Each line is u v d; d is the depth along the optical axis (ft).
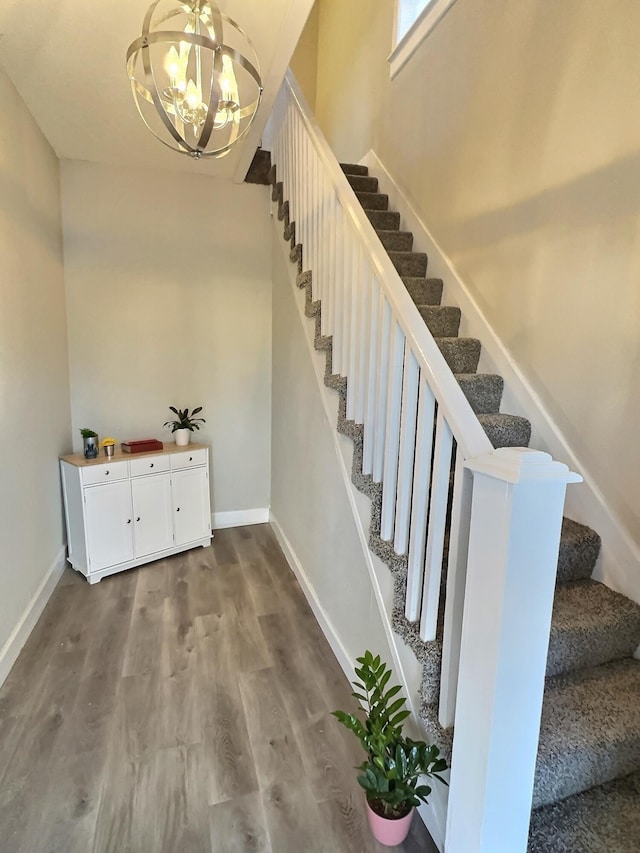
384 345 5.21
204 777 4.98
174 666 6.77
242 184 11.15
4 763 5.08
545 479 3.10
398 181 10.56
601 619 4.76
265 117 8.04
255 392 12.03
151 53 5.20
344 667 6.69
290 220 9.33
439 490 4.05
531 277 6.61
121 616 8.02
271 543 11.23
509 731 3.43
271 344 11.94
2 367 6.67
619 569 5.25
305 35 15.40
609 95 5.26
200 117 4.93
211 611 8.25
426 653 4.31
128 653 7.02
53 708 5.89
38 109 7.81
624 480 5.22
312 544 8.41
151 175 10.41
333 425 7.06
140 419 11.03
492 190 7.41
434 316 8.00
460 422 3.72
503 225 7.17
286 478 10.48
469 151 7.98
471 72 7.84
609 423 5.40
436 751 3.99
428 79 9.21
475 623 3.44
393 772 3.97
